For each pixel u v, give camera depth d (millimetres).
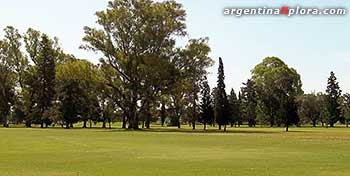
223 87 105125
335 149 33344
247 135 58562
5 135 55375
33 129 82500
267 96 112375
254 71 125625
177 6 85375
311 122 157750
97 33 84500
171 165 22969
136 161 24922
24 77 106938
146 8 83438
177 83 86250
